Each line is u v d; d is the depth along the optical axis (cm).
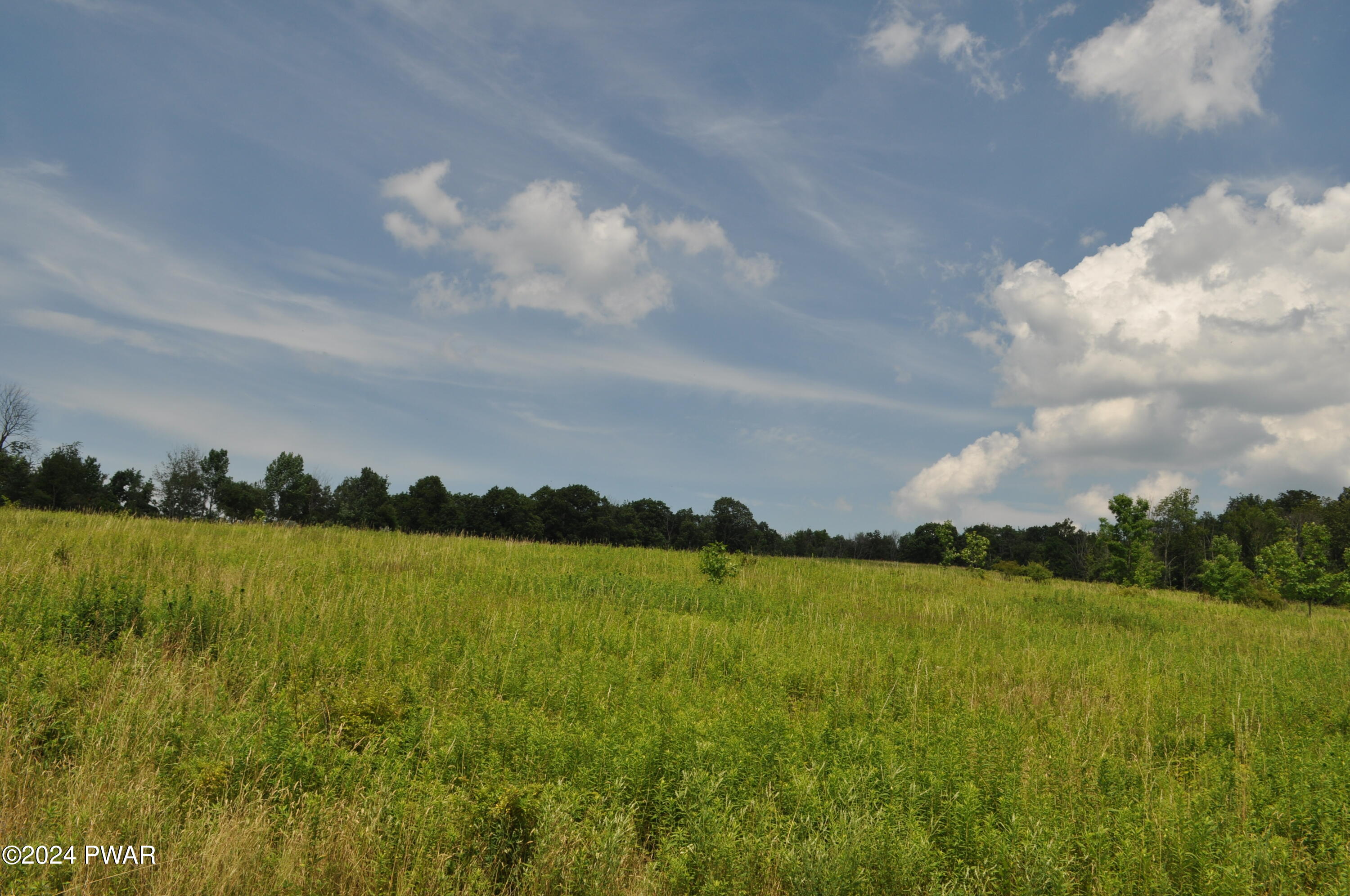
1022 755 609
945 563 5169
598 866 404
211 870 369
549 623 1009
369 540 1808
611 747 544
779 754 564
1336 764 624
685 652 916
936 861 431
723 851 416
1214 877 429
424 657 811
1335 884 443
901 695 809
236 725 548
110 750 507
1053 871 409
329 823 432
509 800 448
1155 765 673
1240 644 1437
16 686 583
